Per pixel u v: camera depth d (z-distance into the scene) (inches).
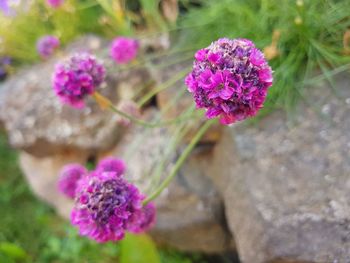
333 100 6.8
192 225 8.0
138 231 5.9
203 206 7.9
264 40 7.3
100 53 9.5
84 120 9.1
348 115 6.5
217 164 7.8
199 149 8.2
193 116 7.2
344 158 6.1
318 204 5.8
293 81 7.0
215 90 4.1
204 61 4.2
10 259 8.8
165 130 8.5
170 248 9.0
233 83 4.1
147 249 7.3
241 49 4.2
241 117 4.3
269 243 5.8
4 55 11.6
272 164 6.4
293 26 7.1
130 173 8.4
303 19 6.8
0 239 10.3
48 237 10.2
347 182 5.9
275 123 6.8
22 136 9.3
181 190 8.0
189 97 7.9
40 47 9.7
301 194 6.0
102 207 4.9
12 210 11.0
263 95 4.2
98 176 5.1
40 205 11.0
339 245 5.5
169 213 8.1
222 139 7.6
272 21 7.6
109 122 9.1
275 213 5.9
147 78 9.2
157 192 5.6
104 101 6.3
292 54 7.1
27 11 10.9
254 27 7.5
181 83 8.1
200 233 8.2
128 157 8.0
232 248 8.4
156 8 9.3
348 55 6.8
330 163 6.1
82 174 6.8
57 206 10.2
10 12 10.9
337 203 5.7
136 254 7.2
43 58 10.5
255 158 6.6
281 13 7.3
